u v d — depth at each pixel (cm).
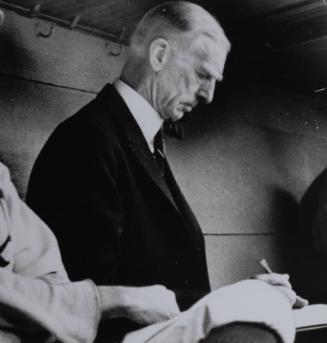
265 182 274
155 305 79
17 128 171
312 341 141
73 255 112
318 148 324
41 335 66
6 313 64
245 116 275
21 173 169
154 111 150
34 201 128
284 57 256
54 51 187
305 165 307
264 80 290
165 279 126
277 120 297
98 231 114
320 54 255
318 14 216
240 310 64
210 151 248
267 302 67
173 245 130
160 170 136
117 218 119
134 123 137
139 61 150
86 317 71
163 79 147
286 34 232
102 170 121
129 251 124
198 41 148
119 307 75
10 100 171
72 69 191
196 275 131
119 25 199
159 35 149
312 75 288
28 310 65
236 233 246
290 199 284
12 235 81
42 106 179
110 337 82
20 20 177
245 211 256
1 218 79
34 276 81
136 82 149
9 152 167
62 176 122
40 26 183
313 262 266
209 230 234
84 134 127
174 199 146
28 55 178
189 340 63
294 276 270
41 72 181
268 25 224
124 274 123
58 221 117
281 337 66
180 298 111
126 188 127
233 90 272
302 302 125
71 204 117
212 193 242
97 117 133
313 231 252
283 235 272
